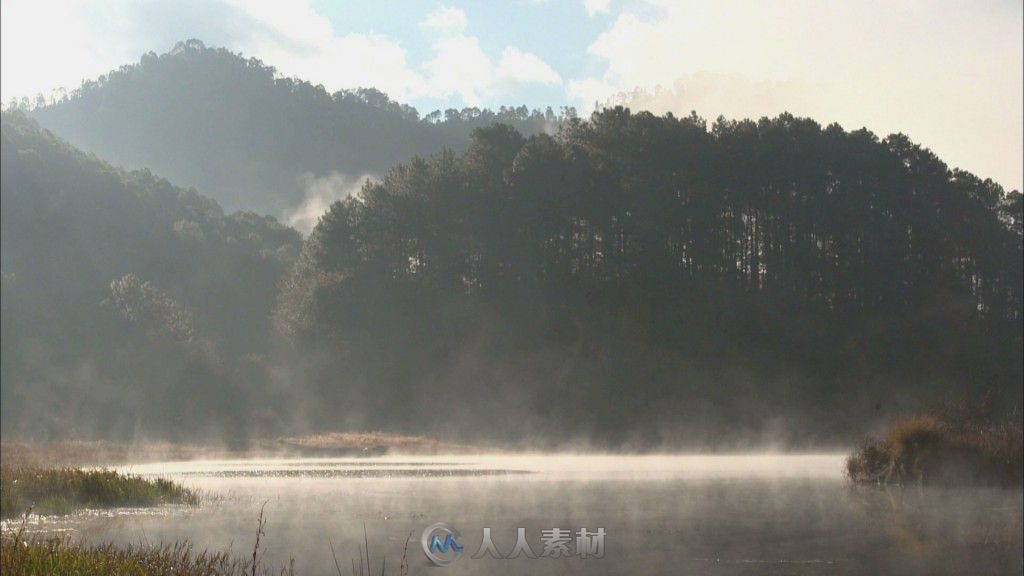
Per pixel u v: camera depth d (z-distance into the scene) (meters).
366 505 18.92
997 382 70.75
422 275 85.88
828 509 18.66
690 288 81.94
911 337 80.19
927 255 88.06
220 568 11.84
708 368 75.44
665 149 85.75
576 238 87.94
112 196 122.88
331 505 18.88
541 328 79.50
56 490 19.25
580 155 87.19
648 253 82.94
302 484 24.73
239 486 24.05
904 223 88.81
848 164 87.94
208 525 16.09
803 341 78.81
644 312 79.44
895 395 73.25
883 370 76.56
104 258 113.88
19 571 9.73
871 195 88.56
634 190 84.38
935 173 92.81
